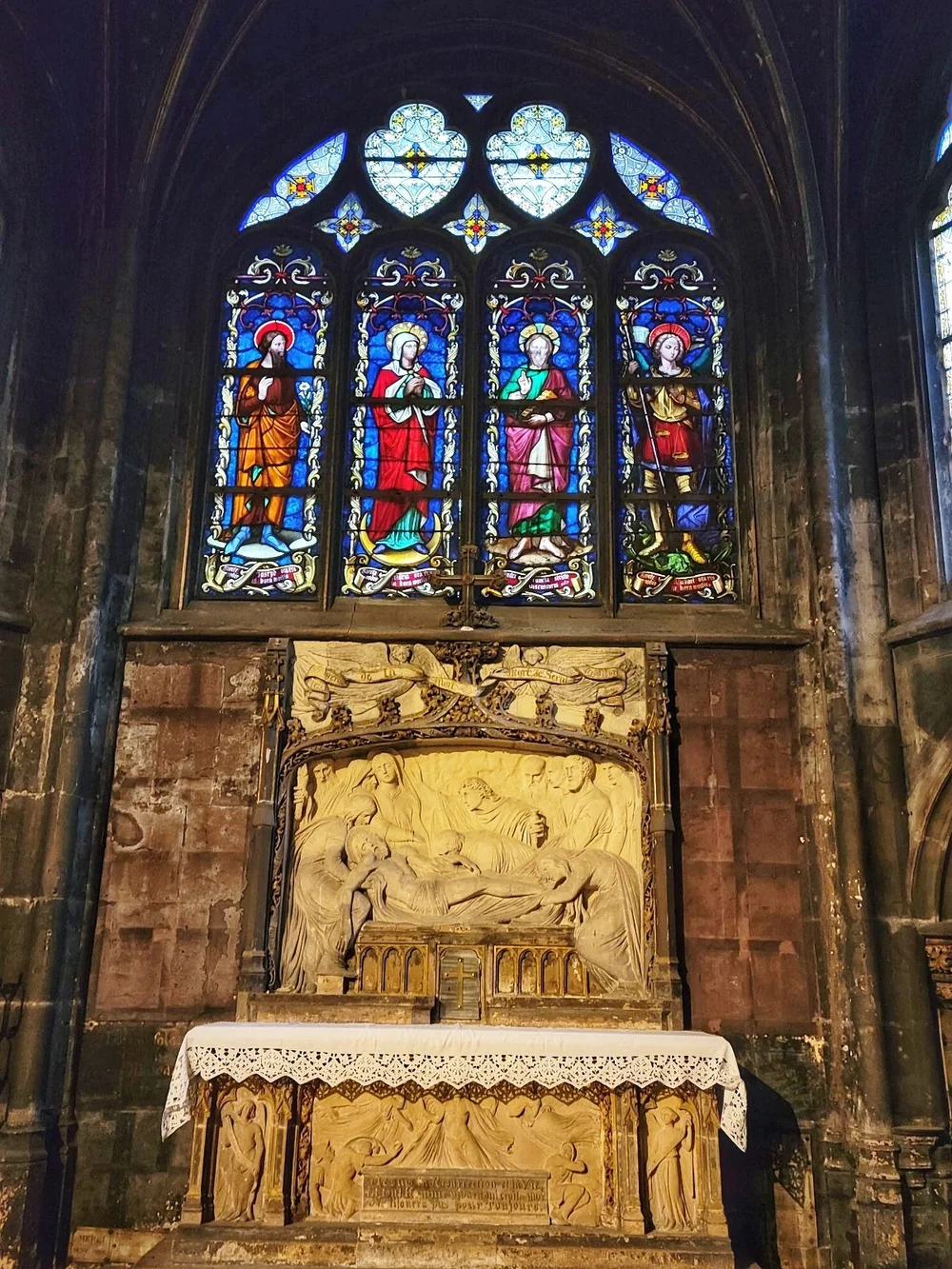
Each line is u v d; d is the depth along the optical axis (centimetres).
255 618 1195
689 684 1149
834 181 1227
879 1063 984
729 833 1107
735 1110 873
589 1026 1005
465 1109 901
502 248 1360
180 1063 887
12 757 1084
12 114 1245
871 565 1120
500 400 1299
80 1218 1012
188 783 1118
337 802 1130
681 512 1262
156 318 1283
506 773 1145
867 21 1220
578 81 1416
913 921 1017
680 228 1360
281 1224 871
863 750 1059
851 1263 978
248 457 1280
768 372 1268
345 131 1419
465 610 1173
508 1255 848
